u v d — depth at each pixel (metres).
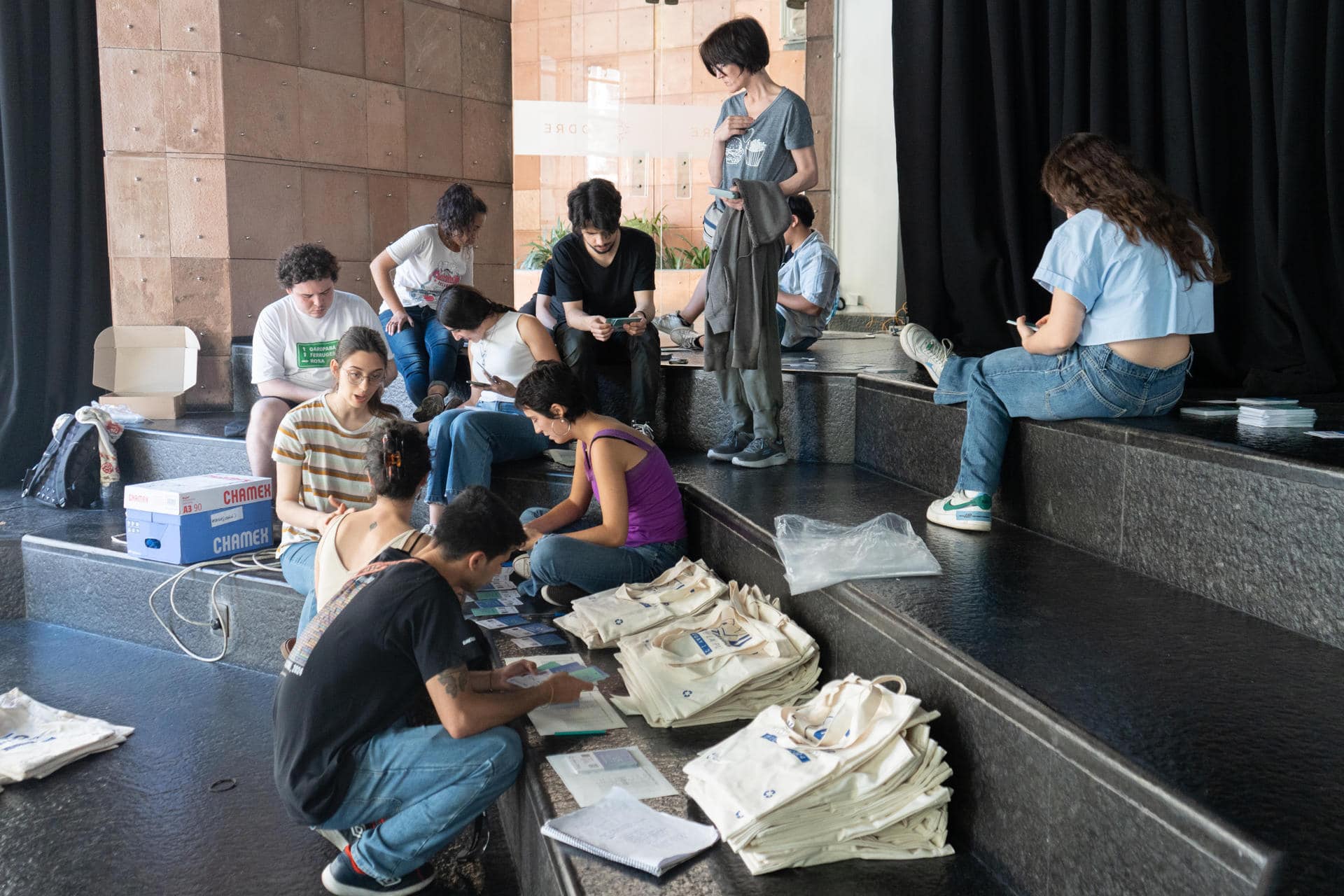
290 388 4.14
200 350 5.43
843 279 6.79
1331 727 1.51
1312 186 3.34
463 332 3.77
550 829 1.83
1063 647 1.87
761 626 2.44
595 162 12.15
